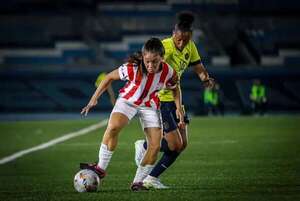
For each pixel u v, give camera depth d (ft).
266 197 81.15
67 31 380.78
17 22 383.04
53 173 116.88
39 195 86.48
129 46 376.07
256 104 311.06
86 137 197.88
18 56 375.04
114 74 82.43
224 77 329.11
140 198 80.23
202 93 322.34
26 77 330.34
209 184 95.71
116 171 116.88
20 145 175.63
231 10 380.99
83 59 366.84
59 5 388.57
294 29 372.79
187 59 93.25
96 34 379.76
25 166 129.18
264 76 328.29
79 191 85.87
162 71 82.23
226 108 327.06
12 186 98.63
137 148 94.89
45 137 199.62
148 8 388.57
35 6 388.16
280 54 364.99
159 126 85.25
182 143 91.66
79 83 329.93
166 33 378.12
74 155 150.00
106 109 326.24
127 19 383.45
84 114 82.79
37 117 302.86
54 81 330.54
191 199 79.56
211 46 361.92
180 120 87.45
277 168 116.57
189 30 89.35
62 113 325.01
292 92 326.65
